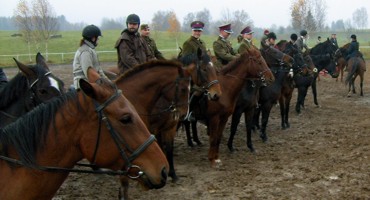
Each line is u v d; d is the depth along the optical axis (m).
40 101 5.07
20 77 5.17
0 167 3.00
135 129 2.93
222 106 7.43
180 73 6.00
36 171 2.96
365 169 7.25
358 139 9.51
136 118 2.97
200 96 7.22
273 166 7.58
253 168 7.48
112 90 2.99
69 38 54.16
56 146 2.97
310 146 9.04
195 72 6.79
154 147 2.98
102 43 49.44
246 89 8.21
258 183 6.64
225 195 6.14
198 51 6.83
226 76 7.59
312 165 7.58
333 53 14.38
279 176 6.98
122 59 6.57
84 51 5.47
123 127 2.90
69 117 2.95
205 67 6.80
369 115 12.39
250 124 8.61
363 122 11.43
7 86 5.17
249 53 7.68
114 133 2.89
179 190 6.40
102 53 39.12
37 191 2.98
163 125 6.26
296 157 8.16
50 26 38.28
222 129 7.70
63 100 3.01
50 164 2.99
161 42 51.56
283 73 9.51
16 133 2.98
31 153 2.96
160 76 5.85
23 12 37.59
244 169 7.43
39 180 2.97
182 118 6.37
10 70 26.89
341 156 8.13
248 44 8.85
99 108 2.89
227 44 8.77
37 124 2.99
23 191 2.95
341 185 6.47
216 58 8.81
